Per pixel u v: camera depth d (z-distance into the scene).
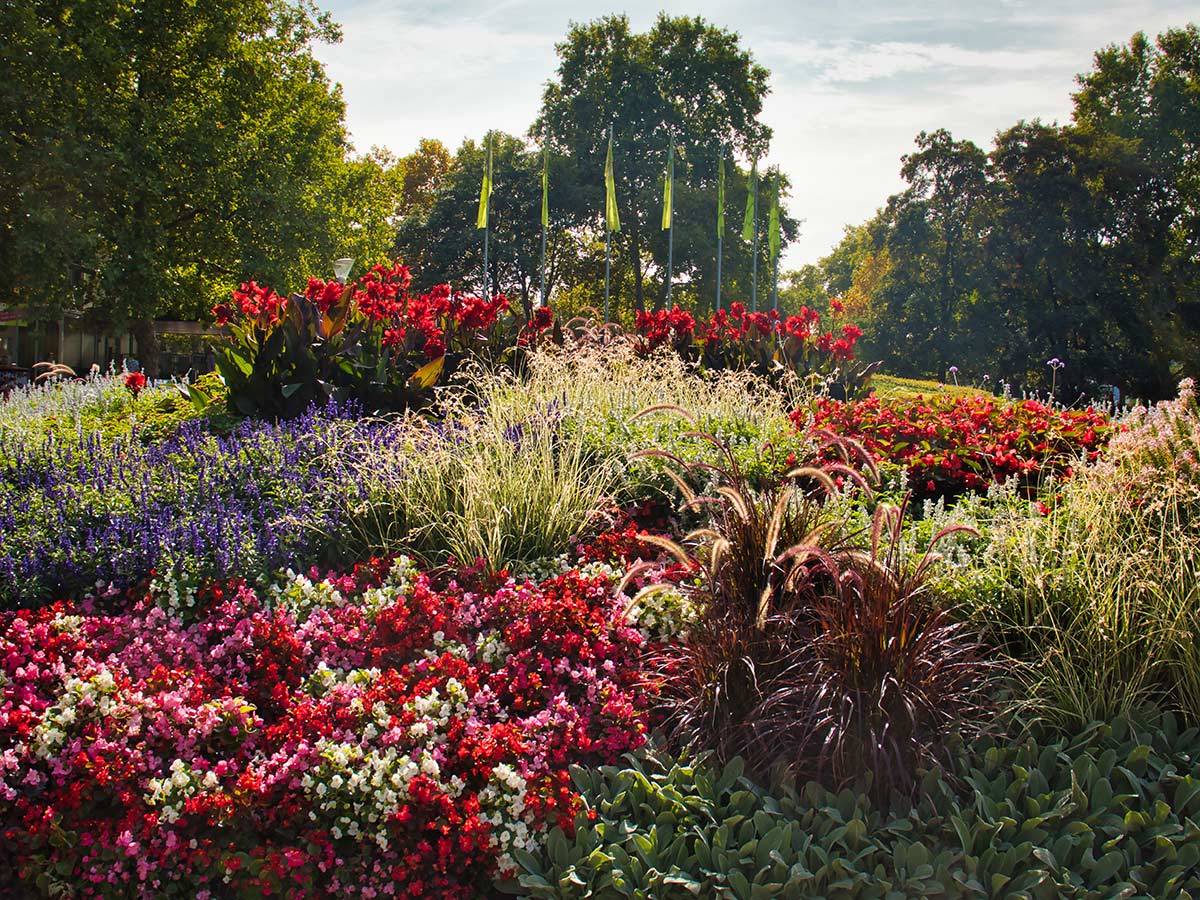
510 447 5.64
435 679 3.55
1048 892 2.78
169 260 25.28
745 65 47.28
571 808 3.01
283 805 2.94
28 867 2.85
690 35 47.38
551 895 2.79
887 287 43.31
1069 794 3.12
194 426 7.46
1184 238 38.56
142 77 25.42
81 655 3.56
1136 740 3.38
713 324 12.76
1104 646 3.59
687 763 3.33
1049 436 6.41
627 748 3.39
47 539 4.50
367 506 4.98
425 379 8.27
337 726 3.27
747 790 3.15
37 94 21.66
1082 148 37.62
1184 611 3.54
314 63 29.22
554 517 5.08
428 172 56.94
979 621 3.87
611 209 34.41
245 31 27.19
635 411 7.30
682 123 46.06
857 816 2.96
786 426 7.02
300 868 2.84
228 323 8.98
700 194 42.38
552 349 9.27
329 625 3.98
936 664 3.18
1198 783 3.15
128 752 3.09
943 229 42.03
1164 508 3.99
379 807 2.89
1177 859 2.91
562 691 3.64
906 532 4.53
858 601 3.28
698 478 5.84
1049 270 38.06
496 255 44.44
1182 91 38.69
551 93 47.91
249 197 24.66
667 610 4.14
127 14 24.23
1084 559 3.87
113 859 2.91
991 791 3.18
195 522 4.67
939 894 2.76
